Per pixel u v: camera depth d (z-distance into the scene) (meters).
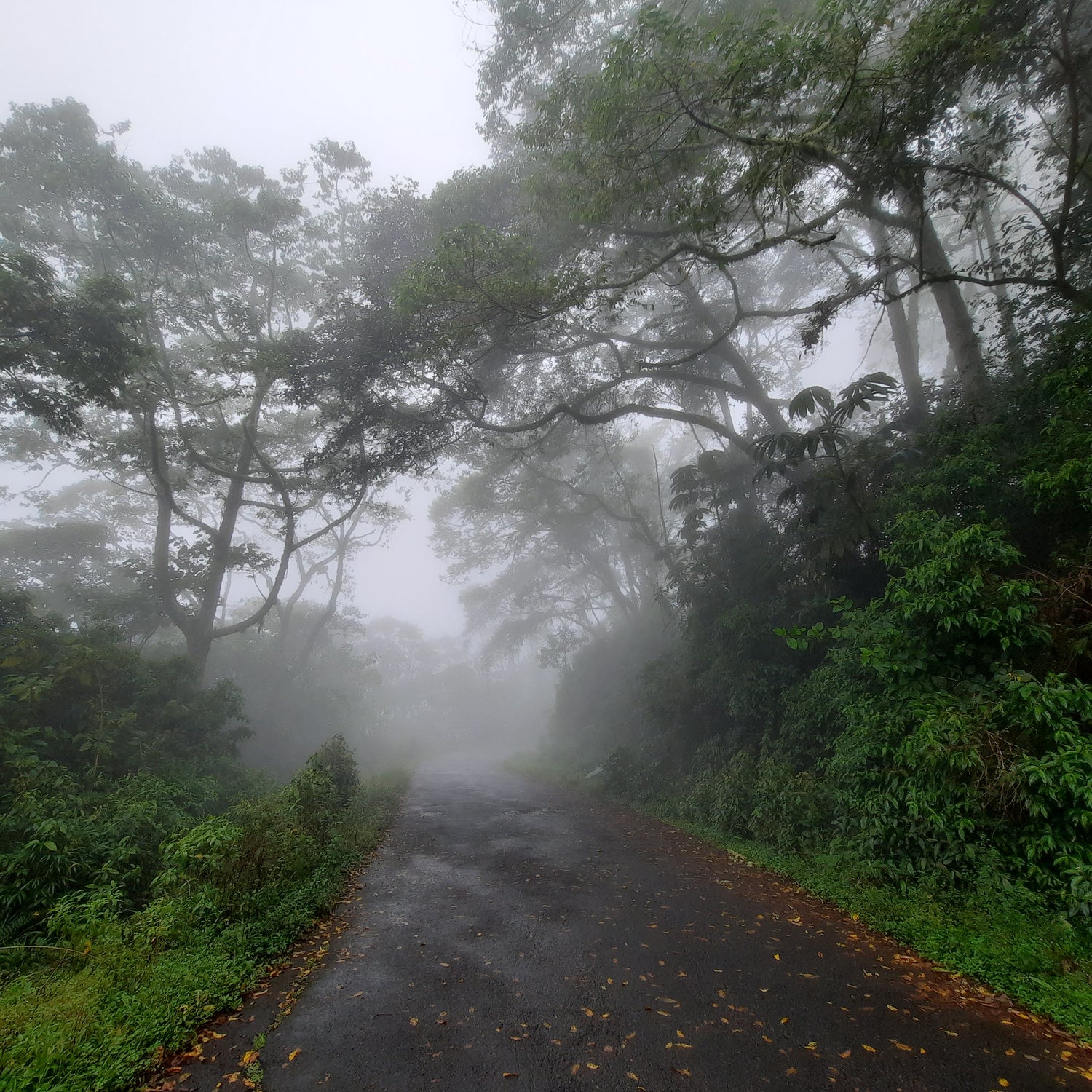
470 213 13.39
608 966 4.80
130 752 10.54
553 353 14.80
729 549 14.33
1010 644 6.08
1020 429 7.97
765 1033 3.79
